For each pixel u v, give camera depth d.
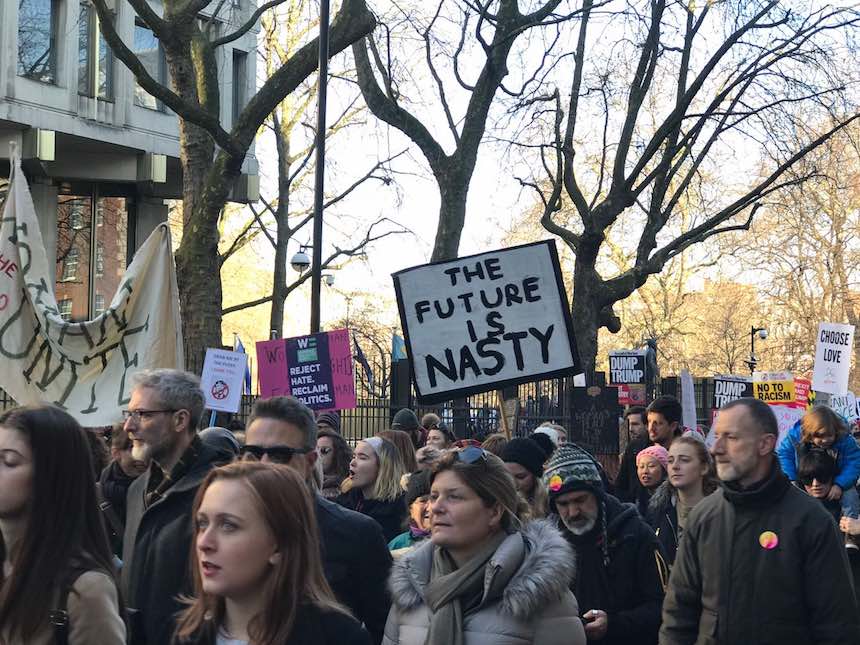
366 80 20.66
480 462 4.16
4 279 8.72
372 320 39.88
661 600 5.55
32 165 25.64
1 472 3.51
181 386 5.08
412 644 4.13
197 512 3.26
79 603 3.43
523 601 3.98
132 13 27.34
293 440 4.82
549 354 7.07
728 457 4.96
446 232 20.39
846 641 4.75
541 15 19.94
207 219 15.48
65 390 8.66
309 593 3.29
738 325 59.31
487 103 20.31
